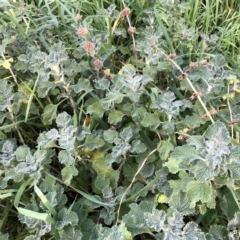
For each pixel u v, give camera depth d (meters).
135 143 0.33
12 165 0.33
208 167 0.27
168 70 0.39
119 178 0.36
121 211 0.32
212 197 0.28
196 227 0.27
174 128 0.33
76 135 0.33
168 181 0.30
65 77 0.37
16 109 0.36
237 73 0.38
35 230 0.30
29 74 0.41
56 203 0.29
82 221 0.31
